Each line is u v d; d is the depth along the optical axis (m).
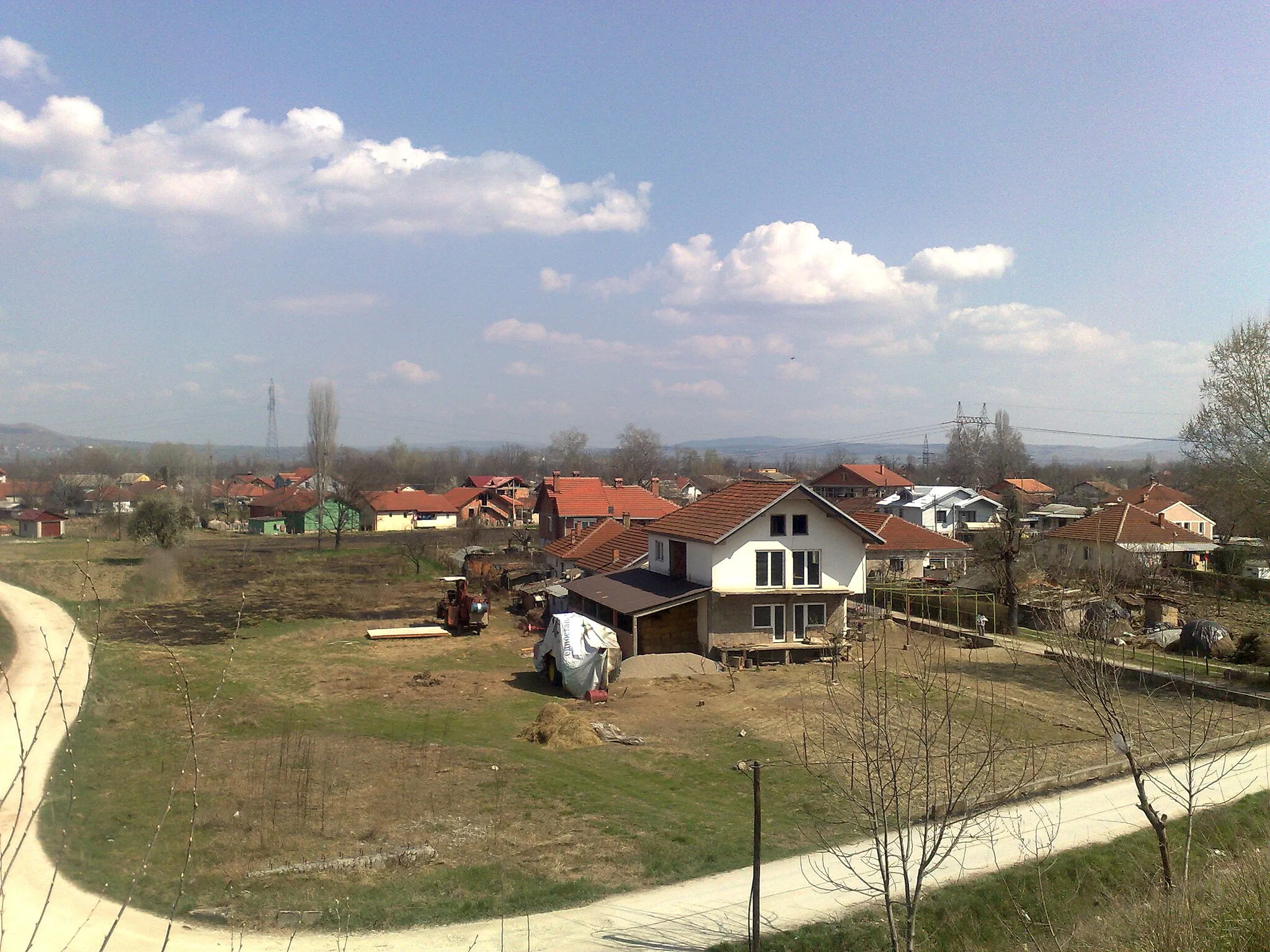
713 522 34.66
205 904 13.48
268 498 101.44
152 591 48.25
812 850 15.75
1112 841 16.02
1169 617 40.16
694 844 16.03
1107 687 15.41
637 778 20.02
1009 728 23.30
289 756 21.12
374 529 100.56
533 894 14.00
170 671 30.53
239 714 25.25
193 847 15.62
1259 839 16.44
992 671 30.95
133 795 18.20
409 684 30.09
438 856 15.43
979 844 15.83
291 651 35.56
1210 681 28.70
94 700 25.30
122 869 14.66
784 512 33.69
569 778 19.91
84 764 20.00
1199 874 14.34
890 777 12.39
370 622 43.06
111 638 36.38
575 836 16.42
